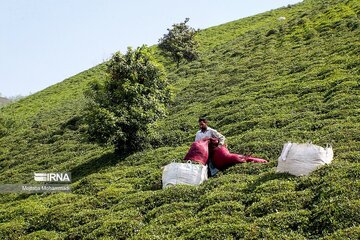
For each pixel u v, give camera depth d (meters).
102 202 19.70
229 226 13.40
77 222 17.84
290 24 60.62
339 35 45.38
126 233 15.41
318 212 12.96
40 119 55.72
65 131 44.94
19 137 48.03
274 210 14.04
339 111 24.08
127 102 30.44
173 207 16.27
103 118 29.70
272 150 20.86
